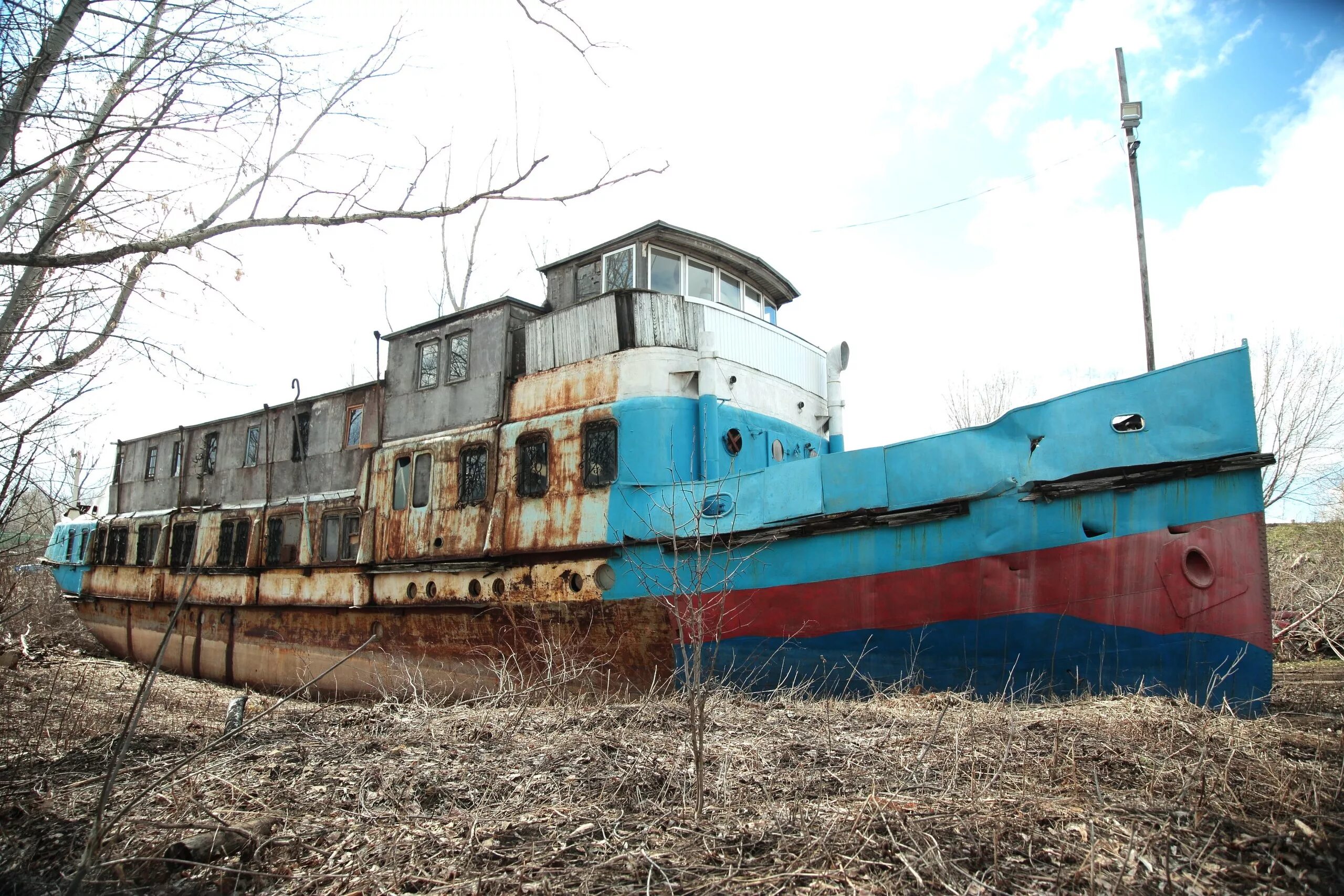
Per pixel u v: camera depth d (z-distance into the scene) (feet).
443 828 15.88
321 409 57.52
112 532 79.25
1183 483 26.71
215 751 22.90
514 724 24.06
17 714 32.27
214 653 63.31
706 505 35.50
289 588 56.39
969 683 29.68
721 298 45.24
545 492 40.24
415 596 46.62
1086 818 14.16
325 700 52.80
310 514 55.88
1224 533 26.07
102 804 13.79
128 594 73.92
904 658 30.86
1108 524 27.58
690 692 20.40
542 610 39.63
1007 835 13.64
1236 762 17.33
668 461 37.14
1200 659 26.12
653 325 38.68
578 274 44.73
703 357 38.09
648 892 12.48
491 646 42.37
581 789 17.72
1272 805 14.79
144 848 14.99
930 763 18.22
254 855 15.06
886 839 13.66
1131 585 27.12
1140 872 11.99
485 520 42.75
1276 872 11.87
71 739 27.09
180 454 73.26
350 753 21.74
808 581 32.76
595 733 22.22
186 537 68.28
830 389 48.14
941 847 13.15
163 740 25.67
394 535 47.91
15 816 17.43
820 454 47.50
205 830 15.72
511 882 13.08
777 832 14.56
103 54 18.86
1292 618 51.08
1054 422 28.66
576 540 38.42
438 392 47.73
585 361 40.32
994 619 29.17
